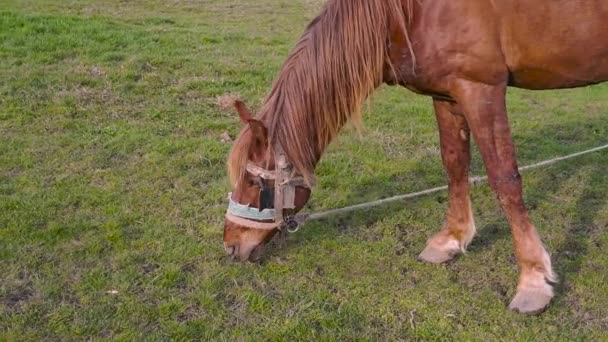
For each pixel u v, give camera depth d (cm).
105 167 418
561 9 244
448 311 282
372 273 312
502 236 353
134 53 669
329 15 264
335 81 264
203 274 307
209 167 428
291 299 288
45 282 292
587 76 265
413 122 541
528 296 279
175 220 357
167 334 261
